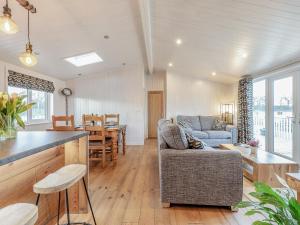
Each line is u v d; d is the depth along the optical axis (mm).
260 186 1085
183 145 2363
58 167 1969
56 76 5766
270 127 4961
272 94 4902
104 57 5090
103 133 3844
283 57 3904
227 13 2777
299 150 4004
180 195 2236
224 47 4020
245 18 2809
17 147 1215
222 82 7195
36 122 4988
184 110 7184
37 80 4902
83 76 6398
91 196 2562
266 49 3668
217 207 2281
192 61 5445
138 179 3176
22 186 1472
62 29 3258
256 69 5008
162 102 7781
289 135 4324
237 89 6512
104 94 6367
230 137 5676
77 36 3619
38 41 3512
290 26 2754
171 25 3404
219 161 2193
